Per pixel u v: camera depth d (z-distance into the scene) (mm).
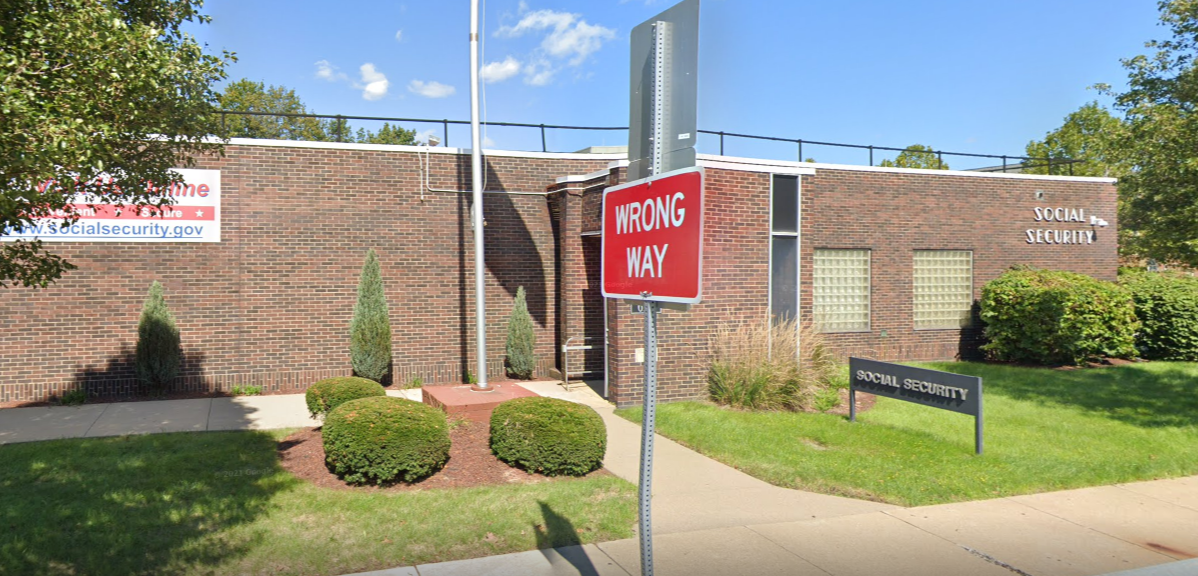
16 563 5230
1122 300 17219
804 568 5625
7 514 6180
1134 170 14367
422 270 14547
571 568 5516
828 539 6293
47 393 12375
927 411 11703
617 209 3854
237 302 13375
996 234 18812
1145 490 7945
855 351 17266
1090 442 9727
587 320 14789
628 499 7109
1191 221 13086
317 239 13836
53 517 6133
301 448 8703
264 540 5797
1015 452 9117
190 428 10156
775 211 13008
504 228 15156
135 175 7473
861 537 6359
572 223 14516
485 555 5746
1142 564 5855
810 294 13406
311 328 13789
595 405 12320
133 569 5227
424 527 6145
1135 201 14469
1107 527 6730
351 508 6539
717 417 10859
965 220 18469
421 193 14516
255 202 13469
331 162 13938
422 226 14547
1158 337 18172
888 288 17641
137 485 7094
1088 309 16516
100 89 6156
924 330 18078
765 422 10664
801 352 12211
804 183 13281
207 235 13203
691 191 3195
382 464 7145
